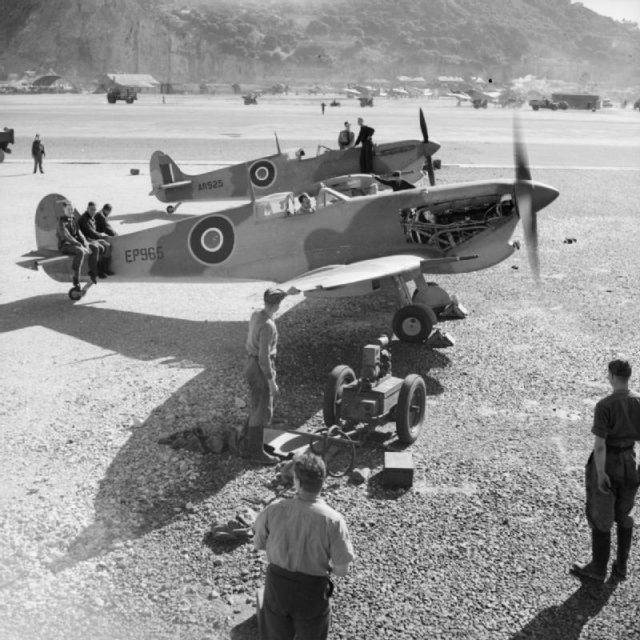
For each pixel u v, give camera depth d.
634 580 5.29
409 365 9.68
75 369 9.62
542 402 8.48
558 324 11.43
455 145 44.28
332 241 11.34
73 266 12.69
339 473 6.81
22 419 8.04
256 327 6.85
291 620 3.99
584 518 6.07
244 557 5.52
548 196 10.79
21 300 13.09
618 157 38.41
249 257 11.67
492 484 6.62
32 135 48.16
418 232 11.16
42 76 189.25
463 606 4.96
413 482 6.65
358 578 5.25
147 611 4.93
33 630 4.73
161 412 8.20
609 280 14.20
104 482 6.65
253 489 6.52
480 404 8.43
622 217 20.98
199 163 34.00
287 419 7.99
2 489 6.52
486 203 11.04
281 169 22.31
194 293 13.51
